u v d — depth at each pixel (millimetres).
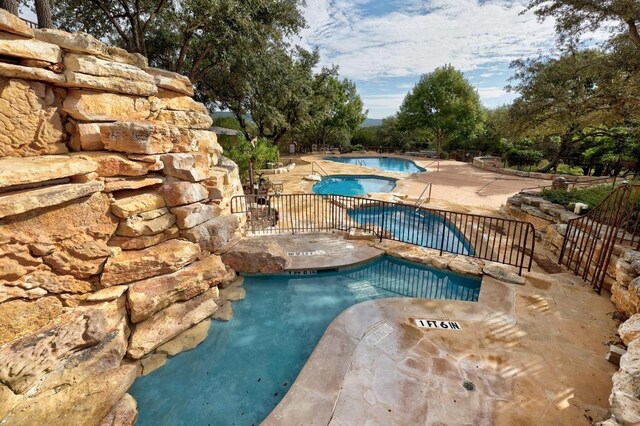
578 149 18625
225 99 18688
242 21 11562
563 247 6465
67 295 3748
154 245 4762
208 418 3367
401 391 3207
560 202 8508
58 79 3883
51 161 3672
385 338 4090
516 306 4801
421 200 12227
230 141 14078
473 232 8594
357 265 6688
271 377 3941
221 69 15594
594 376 3363
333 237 8047
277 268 6277
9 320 3195
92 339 3656
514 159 20891
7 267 3170
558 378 3342
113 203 4281
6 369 2969
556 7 10609
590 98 11977
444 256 6801
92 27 13734
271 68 15984
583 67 12164
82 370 3477
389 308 4848
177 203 5066
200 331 4707
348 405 3051
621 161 15758
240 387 3783
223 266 5555
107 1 12164
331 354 3801
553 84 14133
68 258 3740
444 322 4426
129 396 3479
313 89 27703
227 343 4543
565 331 4164
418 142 37219
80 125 4188
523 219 9250
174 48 15844
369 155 33000
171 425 3273
